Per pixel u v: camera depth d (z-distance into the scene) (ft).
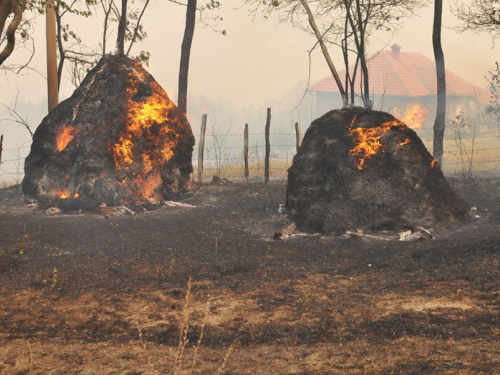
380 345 16.52
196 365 15.48
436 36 54.08
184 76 61.82
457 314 19.21
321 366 15.06
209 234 35.27
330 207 35.24
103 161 43.60
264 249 31.30
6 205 45.29
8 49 30.78
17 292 23.20
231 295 22.67
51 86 57.77
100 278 25.31
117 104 45.75
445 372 14.08
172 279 25.12
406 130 38.68
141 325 19.42
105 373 14.84
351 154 36.47
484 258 26.76
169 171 47.60
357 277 25.04
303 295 22.52
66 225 37.50
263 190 50.70
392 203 34.83
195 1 61.41
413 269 25.99
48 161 44.04
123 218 40.16
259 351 16.60
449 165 72.59
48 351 16.65
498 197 44.96
